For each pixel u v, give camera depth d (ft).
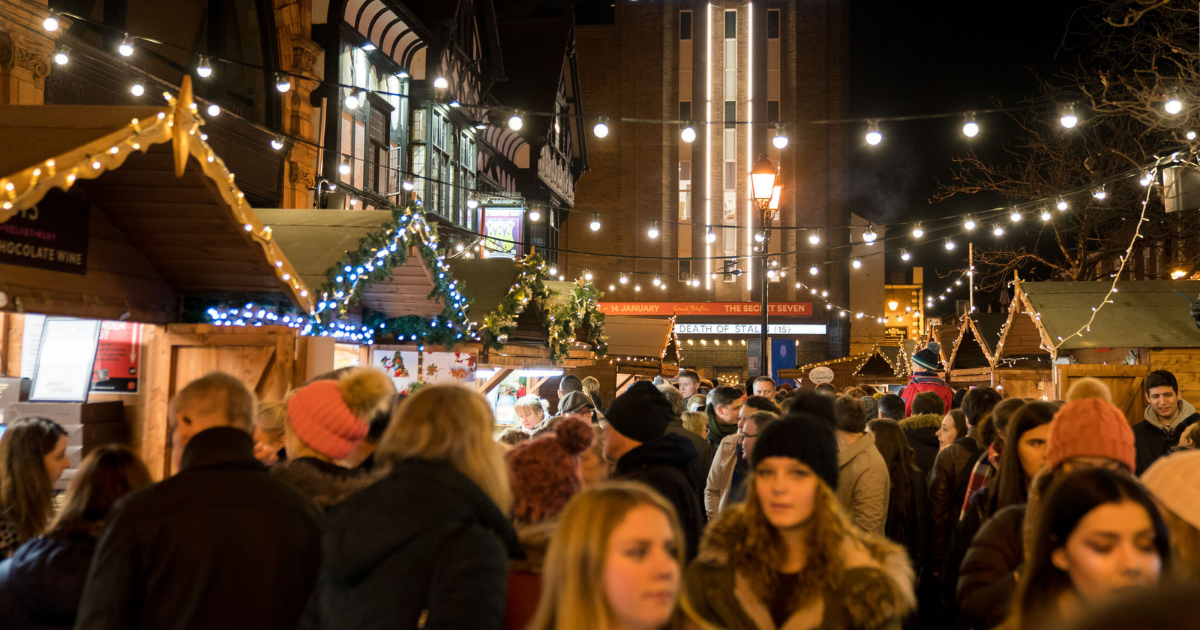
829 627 8.71
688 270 156.04
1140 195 66.28
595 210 157.79
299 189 51.11
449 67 74.74
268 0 47.65
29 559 11.14
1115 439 10.85
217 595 9.46
